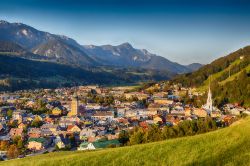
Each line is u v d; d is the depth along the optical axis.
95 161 50.88
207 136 52.41
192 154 47.72
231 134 51.16
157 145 52.41
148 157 49.25
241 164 43.66
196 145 50.03
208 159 45.91
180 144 51.28
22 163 57.19
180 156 47.84
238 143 48.12
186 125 173.12
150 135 156.25
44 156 74.19
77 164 50.91
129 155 50.78
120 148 55.16
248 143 47.78
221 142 49.38
